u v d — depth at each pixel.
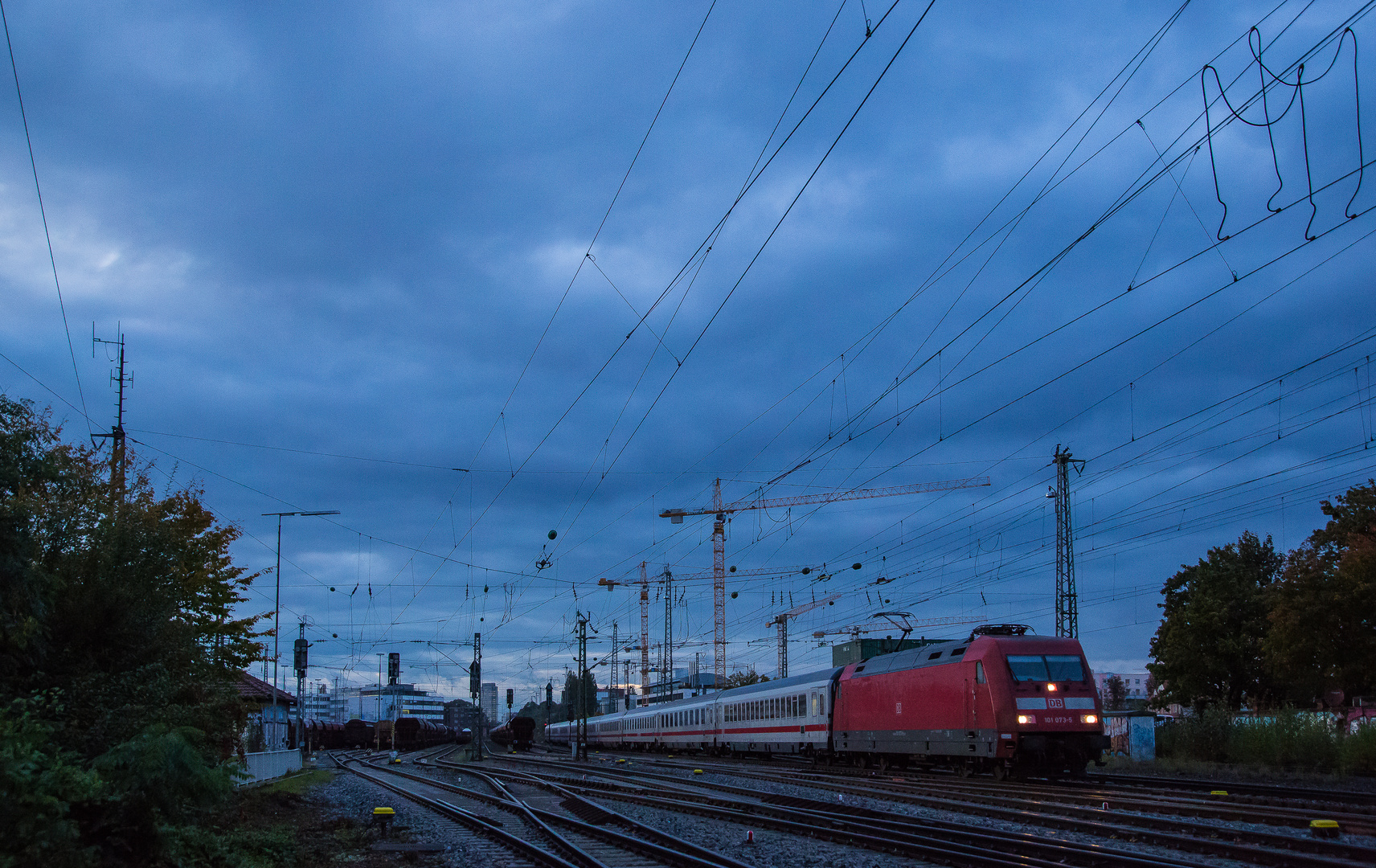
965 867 13.55
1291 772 30.36
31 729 11.98
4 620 14.70
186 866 13.02
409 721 95.00
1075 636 39.09
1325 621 36.31
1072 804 20.34
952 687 28.23
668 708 60.66
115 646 19.17
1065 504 40.09
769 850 15.96
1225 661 52.50
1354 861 12.34
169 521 23.02
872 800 23.23
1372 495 39.19
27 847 9.83
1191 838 14.30
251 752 34.94
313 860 16.80
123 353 27.75
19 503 15.48
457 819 23.02
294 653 49.97
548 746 97.00
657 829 19.20
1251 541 55.56
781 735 42.69
